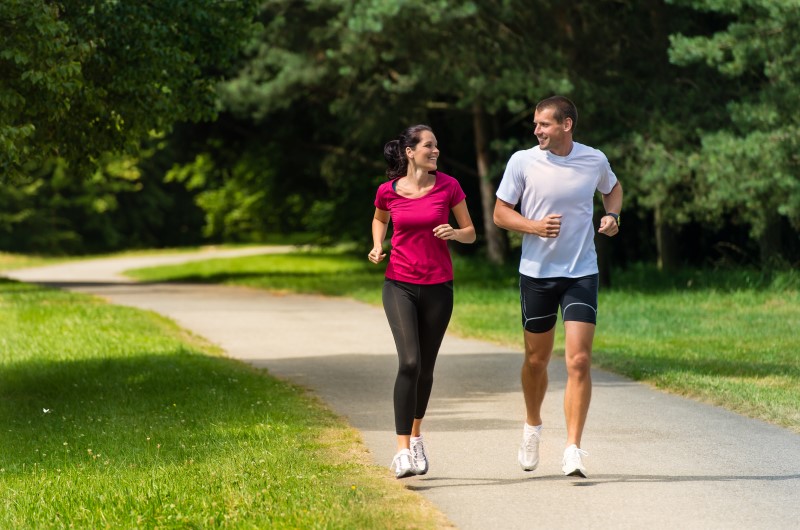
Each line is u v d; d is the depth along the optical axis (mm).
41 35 13625
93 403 14320
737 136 30625
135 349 19984
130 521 8227
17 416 13703
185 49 16734
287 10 41406
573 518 8414
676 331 22672
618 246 46781
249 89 41875
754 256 41312
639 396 14523
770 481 9617
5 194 100562
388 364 18484
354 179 54906
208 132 52344
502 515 8508
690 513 8547
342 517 8133
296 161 52469
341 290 37906
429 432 12188
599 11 35281
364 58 37500
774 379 15625
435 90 36906
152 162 111562
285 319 27250
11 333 23078
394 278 9922
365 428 12445
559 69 33531
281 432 11922
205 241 122688
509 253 49688
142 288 43188
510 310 28531
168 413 13352
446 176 9945
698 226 43062
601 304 29344
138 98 15703
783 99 28797
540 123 9562
